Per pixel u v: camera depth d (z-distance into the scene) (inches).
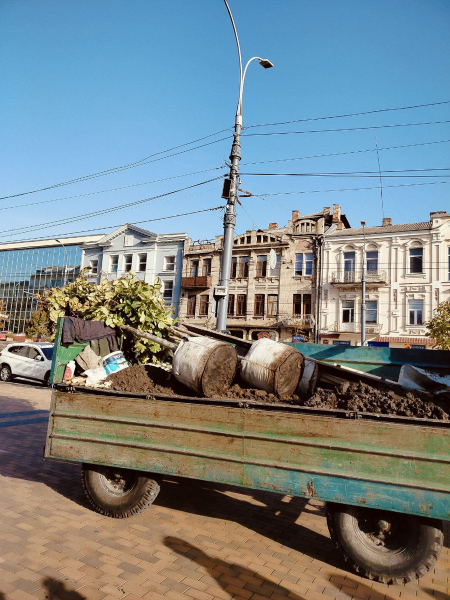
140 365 202.4
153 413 158.1
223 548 155.5
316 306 1259.8
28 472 232.1
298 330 1255.5
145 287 220.7
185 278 1473.9
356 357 242.1
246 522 182.9
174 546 154.3
